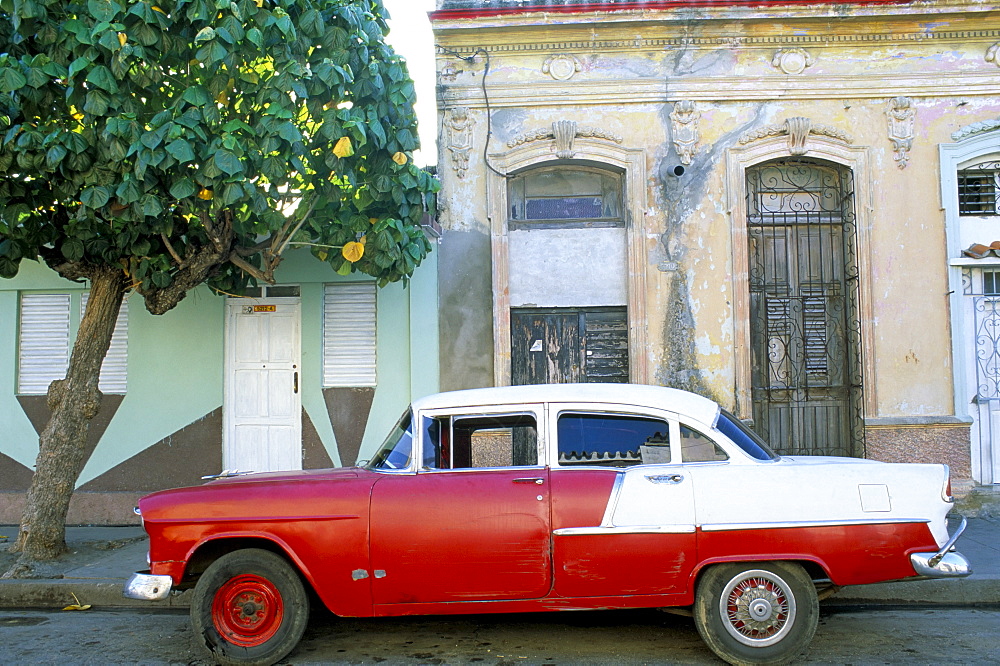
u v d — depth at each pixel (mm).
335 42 6414
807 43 8977
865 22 8852
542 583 4742
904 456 8648
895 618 5750
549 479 4840
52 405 7375
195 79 6258
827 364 9078
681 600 4719
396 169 6914
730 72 9016
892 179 8859
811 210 9188
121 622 5961
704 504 4715
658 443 4961
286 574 4859
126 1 5879
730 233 8867
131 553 7496
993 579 6160
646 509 4727
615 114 9031
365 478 4992
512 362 9109
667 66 9070
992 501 8555
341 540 4797
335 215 7164
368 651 5168
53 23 5969
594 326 9125
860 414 8758
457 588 4770
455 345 8969
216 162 5781
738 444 4945
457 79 9109
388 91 6957
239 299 9281
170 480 9164
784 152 8914
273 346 9266
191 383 9211
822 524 4645
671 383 8789
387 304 9102
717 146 8961
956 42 8945
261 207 6055
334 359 9164
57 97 6141
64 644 5387
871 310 8766
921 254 8805
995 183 9141
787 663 4746
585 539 4715
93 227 6832
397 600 4793
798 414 9023
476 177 9062
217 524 4844
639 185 8922
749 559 4645
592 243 9117
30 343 9414
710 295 8836
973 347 8938
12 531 8742
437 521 4777
